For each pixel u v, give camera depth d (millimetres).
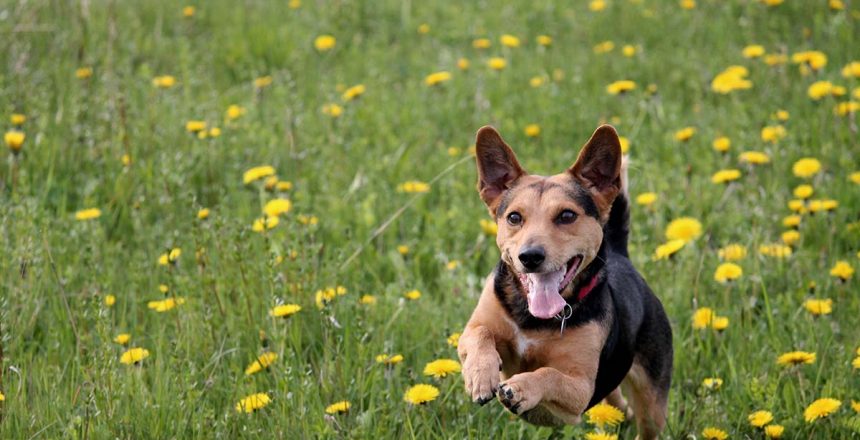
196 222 7270
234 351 6410
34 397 5754
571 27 14148
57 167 9078
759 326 6984
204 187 9102
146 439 5477
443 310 7195
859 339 6578
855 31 12352
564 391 4984
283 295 6758
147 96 10523
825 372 6543
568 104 11242
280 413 5637
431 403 5941
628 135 10570
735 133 10227
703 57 12477
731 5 13906
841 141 9594
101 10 13352
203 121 9773
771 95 10930
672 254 7555
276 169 9578
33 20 11625
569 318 5281
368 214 8547
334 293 6754
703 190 9008
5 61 11078
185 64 11617
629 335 5785
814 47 12273
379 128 10648
